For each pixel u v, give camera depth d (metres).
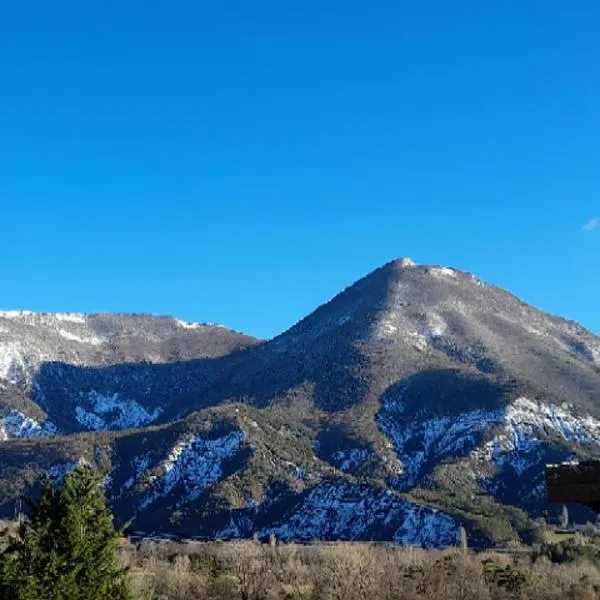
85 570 30.39
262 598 73.19
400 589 71.56
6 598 29.34
